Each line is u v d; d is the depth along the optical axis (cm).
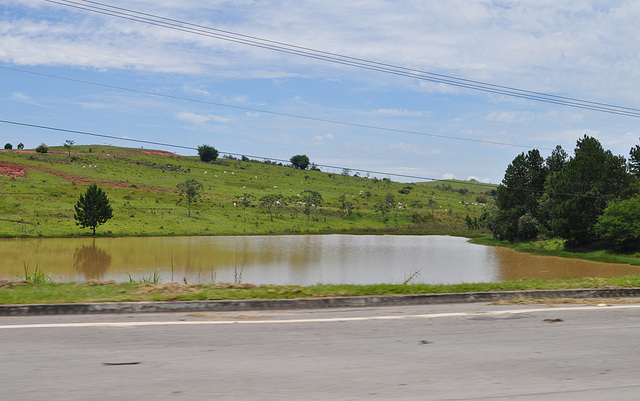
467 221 11575
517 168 8544
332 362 657
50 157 14362
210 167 17975
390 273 3738
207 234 8388
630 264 5072
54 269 3891
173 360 652
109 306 982
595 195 6444
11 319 892
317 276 3497
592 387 580
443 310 1052
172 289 1189
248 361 654
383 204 12988
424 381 588
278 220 10538
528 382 593
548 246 7100
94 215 7431
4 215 7931
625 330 877
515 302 1170
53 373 589
